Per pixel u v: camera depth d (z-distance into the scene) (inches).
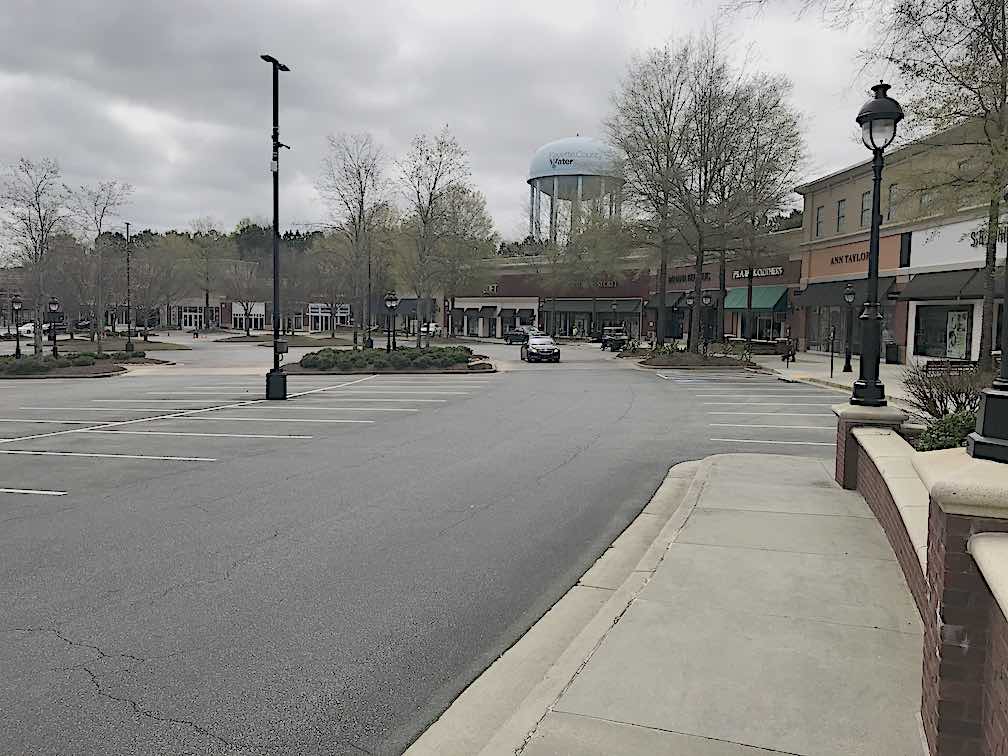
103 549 287.9
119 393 963.3
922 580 196.4
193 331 3526.1
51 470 444.1
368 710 170.4
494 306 3147.1
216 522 327.0
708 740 145.3
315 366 1325.0
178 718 165.8
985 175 629.0
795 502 332.5
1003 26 581.3
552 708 158.6
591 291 2760.8
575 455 491.2
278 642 205.6
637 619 203.9
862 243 1556.3
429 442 546.6
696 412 721.6
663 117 1411.2
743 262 1899.6
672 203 1425.9
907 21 597.9
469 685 182.1
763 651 183.5
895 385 931.3
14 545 293.0
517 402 820.0
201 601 235.0
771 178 1499.8
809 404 788.6
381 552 285.3
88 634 209.9
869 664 176.1
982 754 126.1
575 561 276.2
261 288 3383.4
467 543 297.4
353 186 1823.3
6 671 187.5
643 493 383.9
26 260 1744.6
